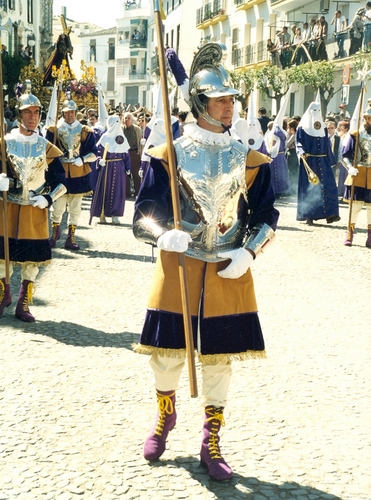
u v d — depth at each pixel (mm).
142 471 3709
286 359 5535
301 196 12836
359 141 10547
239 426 4270
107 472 3682
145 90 84438
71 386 4844
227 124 3719
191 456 3893
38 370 5137
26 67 22141
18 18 47531
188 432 4191
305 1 31578
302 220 12969
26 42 49594
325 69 24531
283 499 3463
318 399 4730
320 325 6496
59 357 5445
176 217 3564
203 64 3752
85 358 5438
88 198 17047
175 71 3842
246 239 3906
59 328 6227
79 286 7797
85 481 3586
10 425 4199
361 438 4148
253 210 3875
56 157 6504
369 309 7094
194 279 3699
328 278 8500
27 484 3543
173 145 3637
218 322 3691
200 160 3699
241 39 39500
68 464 3756
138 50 84125
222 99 3684
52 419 4301
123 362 5371
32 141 6316
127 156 12383
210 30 44562
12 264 6383
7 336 5961
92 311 6809
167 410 3838
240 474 3697
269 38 36062
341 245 10805
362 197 10656
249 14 38250
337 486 3596
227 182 3725
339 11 27688
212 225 3707
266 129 19609
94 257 9477
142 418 4352
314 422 4359
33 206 6371
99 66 91312
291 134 17125
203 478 3654
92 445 3977
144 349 3719
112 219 12555
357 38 25984
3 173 6148
